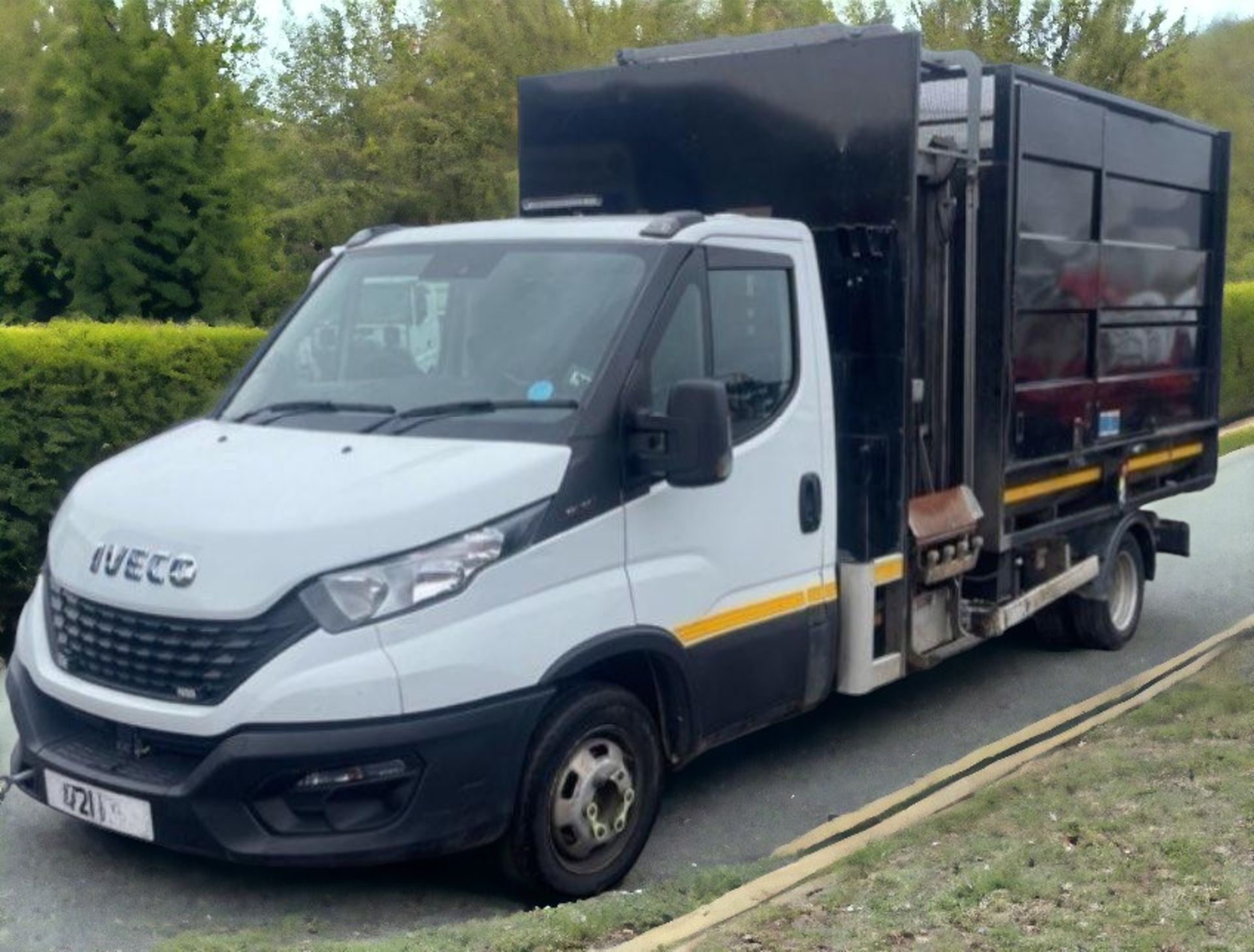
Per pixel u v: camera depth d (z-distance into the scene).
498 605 5.26
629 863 5.80
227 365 9.84
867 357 6.78
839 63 6.80
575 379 5.73
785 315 6.52
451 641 5.12
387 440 5.69
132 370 9.29
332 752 4.98
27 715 5.64
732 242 6.29
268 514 5.19
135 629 5.27
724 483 6.08
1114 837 5.58
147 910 5.48
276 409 6.20
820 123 6.87
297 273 21.47
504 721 5.23
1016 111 7.39
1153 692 7.65
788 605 6.46
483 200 23.78
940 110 7.56
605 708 5.62
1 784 6.59
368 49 27.45
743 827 6.46
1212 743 6.71
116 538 5.43
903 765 7.32
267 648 5.04
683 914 5.21
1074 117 8.05
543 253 6.22
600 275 6.04
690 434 5.55
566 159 7.74
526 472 5.39
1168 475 10.15
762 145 7.05
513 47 23.69
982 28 22.38
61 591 5.63
